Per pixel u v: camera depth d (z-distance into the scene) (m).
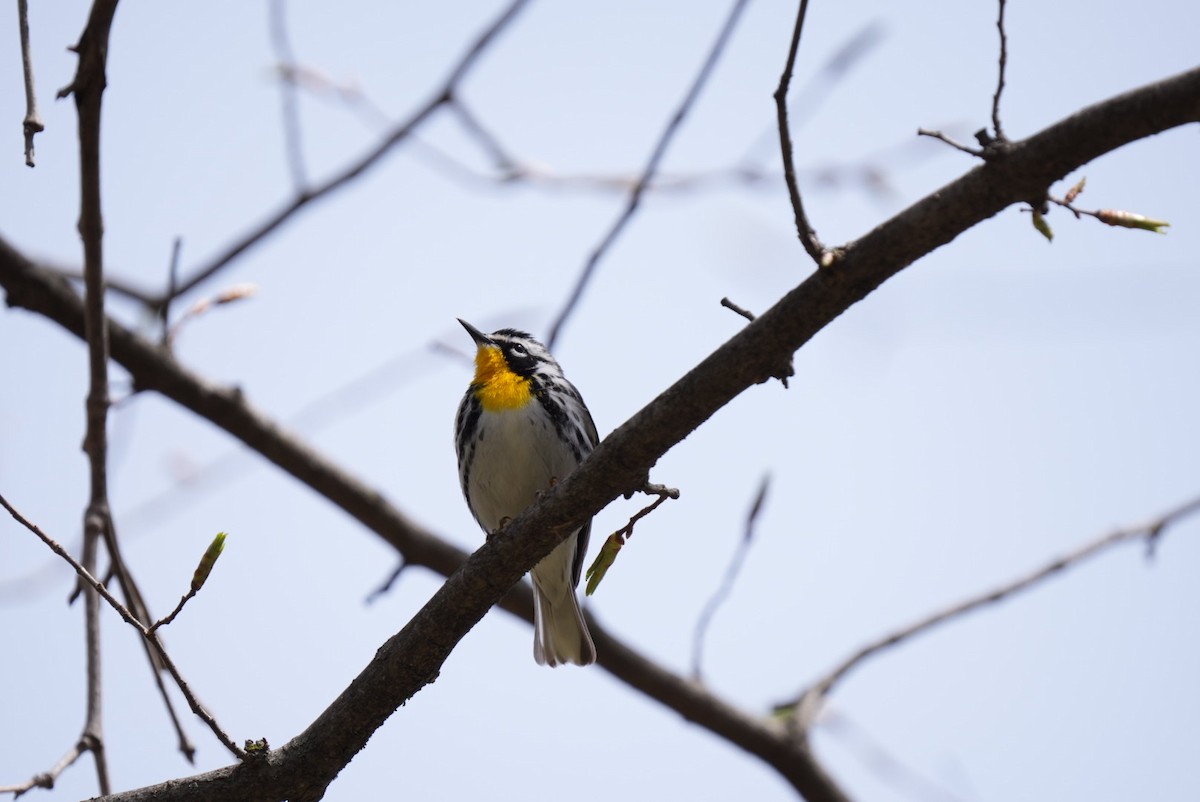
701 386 7.33
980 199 6.65
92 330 9.80
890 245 6.82
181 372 12.43
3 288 12.01
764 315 7.18
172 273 10.65
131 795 7.94
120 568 9.48
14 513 6.87
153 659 8.89
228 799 7.99
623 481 7.68
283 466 12.91
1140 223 6.69
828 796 14.08
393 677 8.24
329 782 8.27
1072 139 6.41
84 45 8.56
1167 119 6.24
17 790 7.84
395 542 13.30
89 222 9.45
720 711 13.96
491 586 8.10
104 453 9.77
